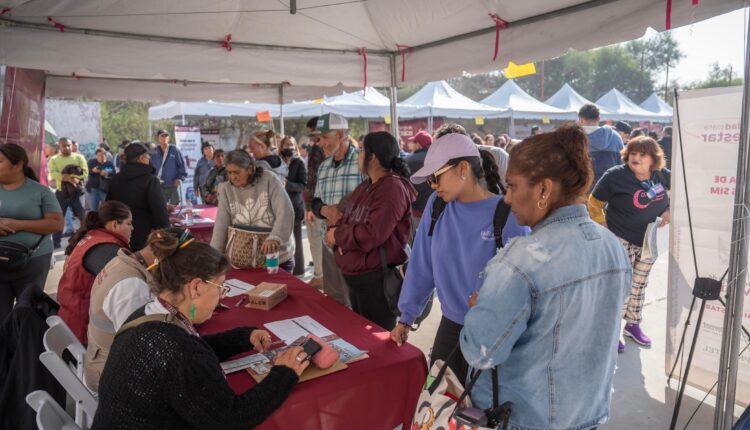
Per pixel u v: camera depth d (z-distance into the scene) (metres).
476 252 1.61
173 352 1.20
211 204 6.54
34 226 3.04
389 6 3.62
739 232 1.66
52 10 3.01
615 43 2.67
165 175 8.59
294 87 6.41
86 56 3.32
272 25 3.79
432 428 1.17
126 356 1.22
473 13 3.27
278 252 2.92
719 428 1.78
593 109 4.38
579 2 2.81
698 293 2.18
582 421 1.10
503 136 9.09
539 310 1.01
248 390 1.36
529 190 1.06
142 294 1.81
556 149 1.04
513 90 12.93
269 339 1.78
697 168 2.53
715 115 2.42
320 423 1.51
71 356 2.26
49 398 1.43
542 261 1.00
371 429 1.62
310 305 2.29
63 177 7.67
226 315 2.16
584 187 1.07
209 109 10.54
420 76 4.10
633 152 3.28
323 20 3.79
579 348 1.05
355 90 5.67
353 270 2.40
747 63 1.60
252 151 5.04
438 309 4.33
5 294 2.97
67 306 2.25
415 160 4.82
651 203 3.32
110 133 27.53
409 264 1.90
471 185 1.65
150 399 1.18
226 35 3.81
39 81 5.55
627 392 2.87
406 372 1.69
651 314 4.14
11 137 4.57
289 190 5.13
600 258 1.06
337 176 3.23
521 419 1.08
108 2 3.10
